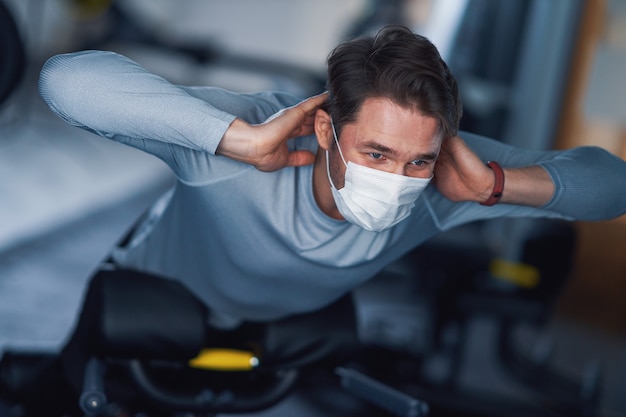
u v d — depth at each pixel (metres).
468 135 1.55
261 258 1.49
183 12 10.93
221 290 1.65
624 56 3.37
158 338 1.52
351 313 1.68
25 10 7.06
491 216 1.56
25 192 4.98
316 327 1.63
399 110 1.21
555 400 3.07
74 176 5.82
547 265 2.71
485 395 3.02
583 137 4.60
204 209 1.44
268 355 1.61
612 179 1.49
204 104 1.29
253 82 9.74
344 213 1.33
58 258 4.14
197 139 1.27
